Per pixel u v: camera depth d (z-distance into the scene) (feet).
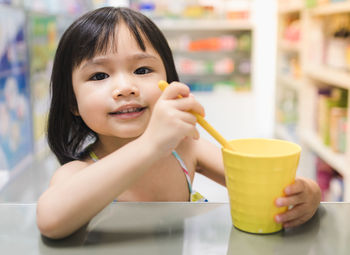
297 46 10.69
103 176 1.84
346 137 7.07
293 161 1.72
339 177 7.44
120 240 1.65
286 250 1.55
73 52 2.43
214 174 3.13
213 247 1.57
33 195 8.21
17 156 8.54
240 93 14.76
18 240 1.68
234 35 15.53
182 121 1.81
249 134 14.80
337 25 7.90
